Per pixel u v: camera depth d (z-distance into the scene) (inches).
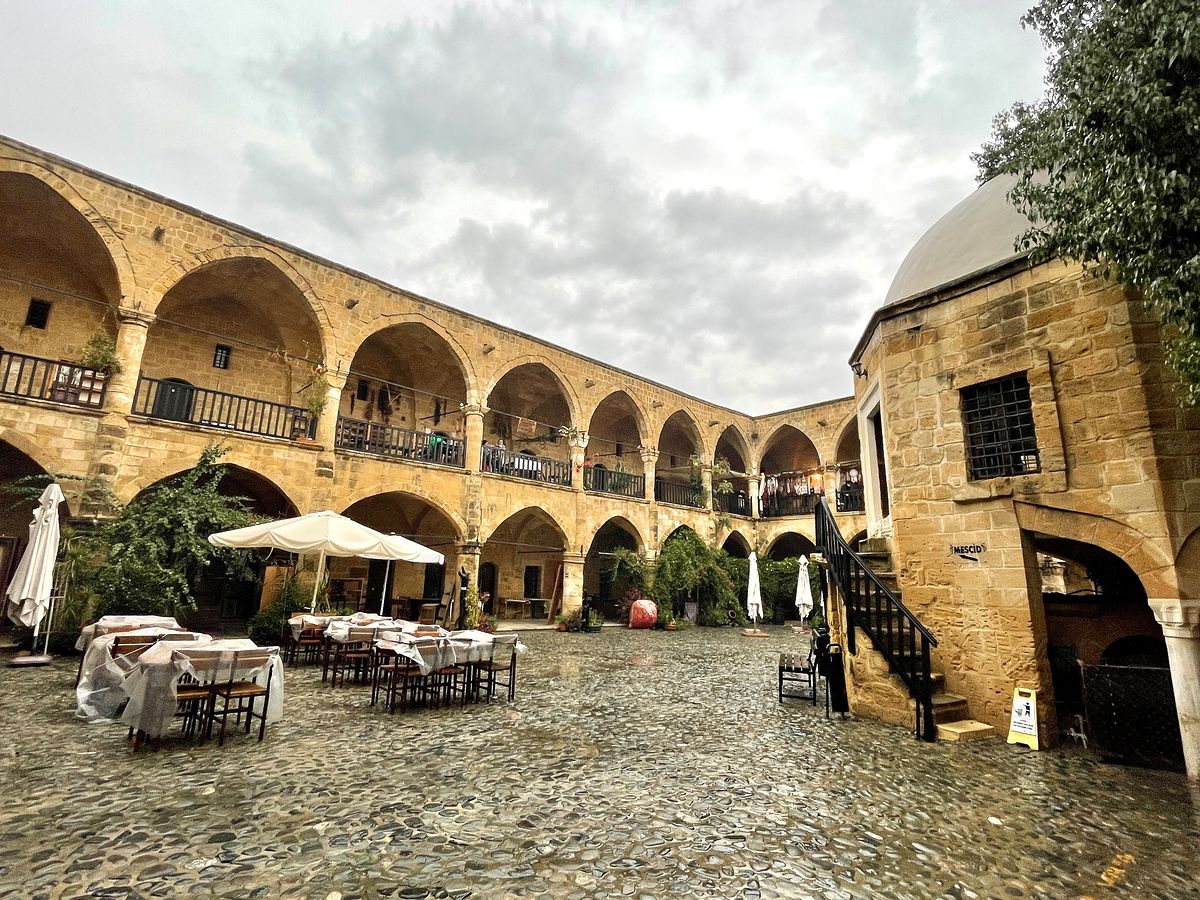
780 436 1229.7
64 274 572.4
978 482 283.7
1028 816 174.7
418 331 752.3
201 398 654.5
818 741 253.0
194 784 183.9
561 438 1001.5
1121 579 315.3
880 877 137.1
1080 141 185.5
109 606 416.5
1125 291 241.3
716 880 133.6
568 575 844.0
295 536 391.9
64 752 208.4
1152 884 136.3
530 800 179.6
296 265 617.0
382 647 308.7
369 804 172.6
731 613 966.4
